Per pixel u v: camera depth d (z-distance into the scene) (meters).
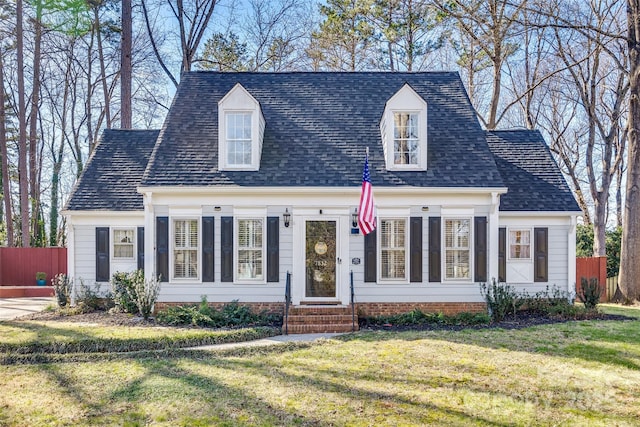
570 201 14.18
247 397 6.82
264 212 13.01
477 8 20.45
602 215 24.44
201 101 14.95
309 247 13.08
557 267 14.07
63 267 21.36
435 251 12.95
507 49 23.88
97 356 9.23
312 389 7.14
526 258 14.10
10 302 17.06
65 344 9.65
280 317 12.39
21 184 23.05
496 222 12.93
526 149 16.03
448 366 8.23
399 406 6.46
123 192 14.90
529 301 13.64
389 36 24.86
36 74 26.08
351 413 6.22
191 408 6.43
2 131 23.98
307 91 15.55
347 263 12.95
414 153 13.45
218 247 13.02
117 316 12.89
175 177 12.85
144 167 15.78
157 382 7.53
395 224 13.12
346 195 12.99
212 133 14.02
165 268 12.91
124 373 8.06
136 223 14.62
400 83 15.93
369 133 14.24
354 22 25.94
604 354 8.95
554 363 8.41
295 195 13.00
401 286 12.93
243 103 13.35
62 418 6.12
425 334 10.74
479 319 12.04
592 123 25.55
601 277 18.69
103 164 15.80
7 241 23.59
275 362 8.63
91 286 14.58
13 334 10.32
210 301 12.94
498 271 13.77
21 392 7.14
